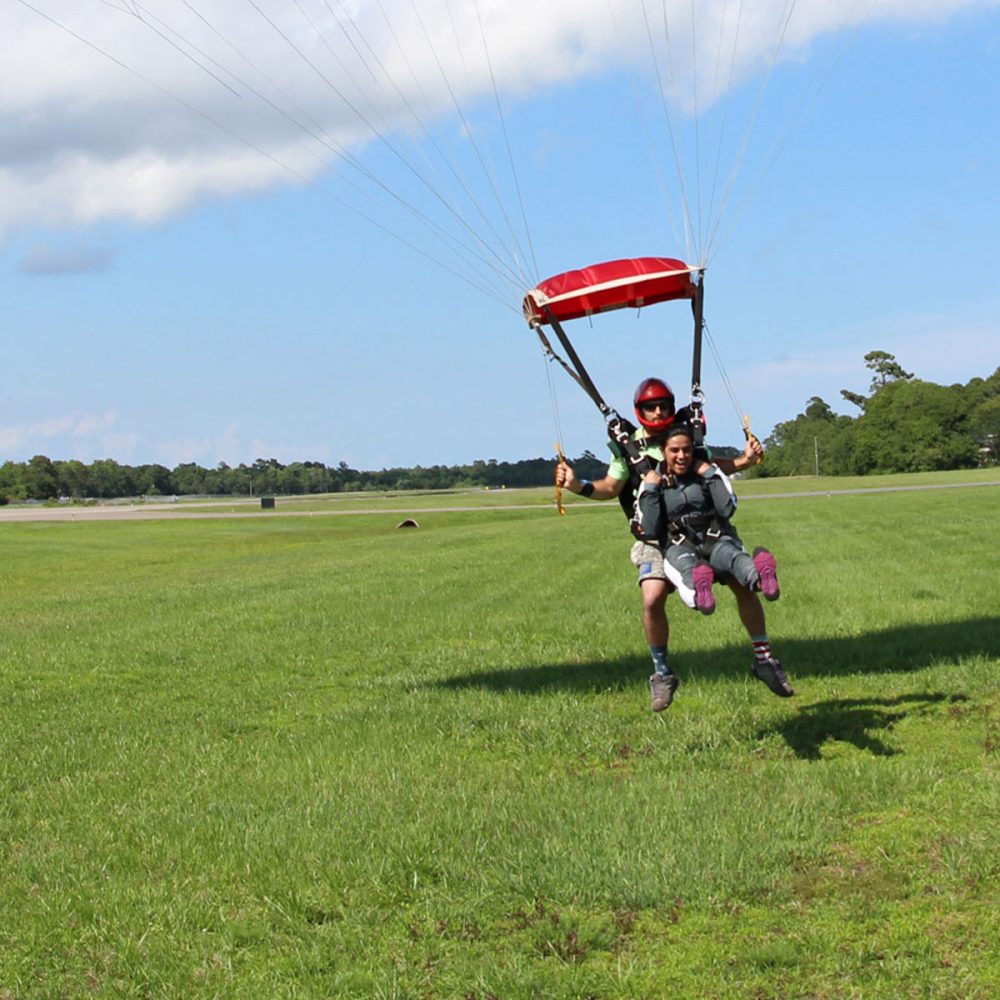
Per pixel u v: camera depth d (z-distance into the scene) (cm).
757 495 8300
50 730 978
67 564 4131
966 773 661
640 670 1070
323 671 1217
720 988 435
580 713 888
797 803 615
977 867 511
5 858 641
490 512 7938
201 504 13100
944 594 1448
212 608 1927
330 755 812
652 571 724
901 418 14800
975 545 2233
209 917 527
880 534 2766
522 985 441
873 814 605
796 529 3238
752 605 730
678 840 571
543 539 3569
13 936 523
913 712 830
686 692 951
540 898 521
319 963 473
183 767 816
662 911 503
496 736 853
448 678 1110
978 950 445
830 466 15250
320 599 1945
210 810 689
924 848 547
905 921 473
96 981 474
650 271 769
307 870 569
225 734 942
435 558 2903
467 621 1533
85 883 581
